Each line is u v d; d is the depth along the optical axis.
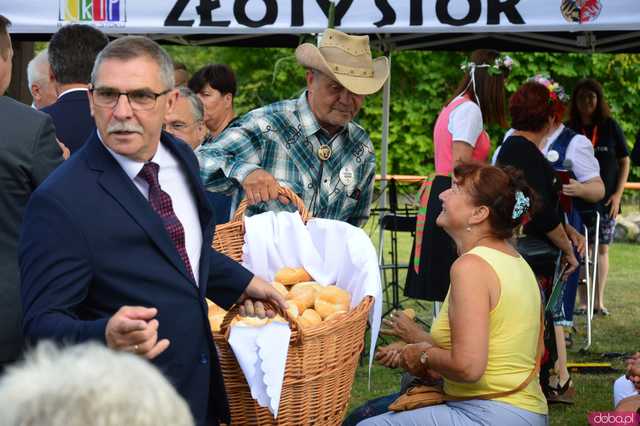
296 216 3.70
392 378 6.16
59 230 2.36
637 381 3.63
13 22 6.17
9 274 2.99
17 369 1.13
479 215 3.40
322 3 5.99
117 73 2.46
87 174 2.44
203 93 6.26
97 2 6.14
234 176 3.69
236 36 8.14
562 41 7.56
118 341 2.15
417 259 5.75
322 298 3.40
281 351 2.84
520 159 5.01
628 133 18.47
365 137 4.25
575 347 7.09
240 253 3.70
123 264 2.43
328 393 3.06
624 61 18.09
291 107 4.13
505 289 3.26
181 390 2.53
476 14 5.83
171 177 2.69
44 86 4.86
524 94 5.13
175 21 6.12
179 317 2.51
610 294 9.51
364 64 4.04
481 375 3.18
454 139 5.53
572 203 6.29
